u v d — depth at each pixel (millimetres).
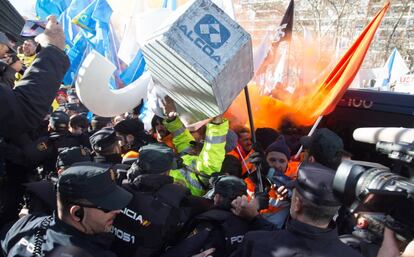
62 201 1560
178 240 2152
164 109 3105
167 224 1994
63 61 1779
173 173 2709
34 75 1660
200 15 1801
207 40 1792
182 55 1762
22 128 1643
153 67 2295
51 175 3191
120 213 1957
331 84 3934
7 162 2533
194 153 3043
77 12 5602
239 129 4133
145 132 3861
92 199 1537
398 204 1143
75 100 5855
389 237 1210
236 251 1716
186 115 2727
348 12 19938
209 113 2178
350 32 19656
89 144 3816
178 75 2010
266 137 3707
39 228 1658
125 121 3498
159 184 2064
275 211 2498
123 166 2619
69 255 1476
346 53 3850
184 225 2172
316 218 1518
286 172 2992
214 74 1769
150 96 3342
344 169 1307
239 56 1855
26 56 4289
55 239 1545
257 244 1617
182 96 2303
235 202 2135
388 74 11430
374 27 3707
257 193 2340
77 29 5820
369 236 1626
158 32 2037
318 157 2344
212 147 2488
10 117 1572
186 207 2217
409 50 22781
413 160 1172
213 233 2070
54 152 3439
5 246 1714
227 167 2996
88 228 1567
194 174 2682
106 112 3455
